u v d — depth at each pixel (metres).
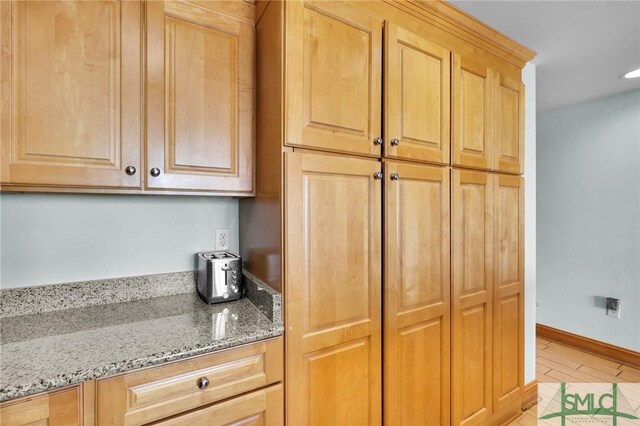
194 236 1.51
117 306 1.31
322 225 1.21
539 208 3.36
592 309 2.99
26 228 1.20
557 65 2.26
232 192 1.30
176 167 1.19
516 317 1.98
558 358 2.87
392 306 1.38
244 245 1.52
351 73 1.28
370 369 1.32
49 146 1.00
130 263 1.39
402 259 1.41
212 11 1.25
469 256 1.69
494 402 1.83
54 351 0.92
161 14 1.16
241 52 1.31
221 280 1.36
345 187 1.26
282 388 1.12
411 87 1.44
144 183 1.14
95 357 0.88
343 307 1.25
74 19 1.04
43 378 0.78
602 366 2.72
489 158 1.78
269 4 1.22
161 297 1.43
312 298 1.19
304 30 1.17
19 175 0.97
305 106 1.17
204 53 1.23
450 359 1.60
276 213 1.17
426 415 1.50
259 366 1.08
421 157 1.47
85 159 1.05
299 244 1.16
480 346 1.75
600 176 2.92
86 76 1.05
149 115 1.14
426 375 1.51
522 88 1.98
